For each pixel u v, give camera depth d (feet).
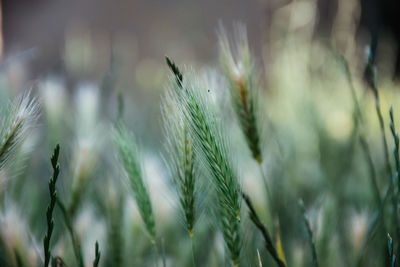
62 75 2.19
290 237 1.65
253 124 1.43
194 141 1.31
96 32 6.15
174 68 1.28
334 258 1.56
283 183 1.73
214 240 1.56
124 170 1.41
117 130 1.45
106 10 6.31
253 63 1.46
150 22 6.34
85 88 1.63
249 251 1.48
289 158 1.92
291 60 2.59
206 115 1.31
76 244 1.38
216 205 1.38
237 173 1.33
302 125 2.25
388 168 1.38
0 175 1.34
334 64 2.34
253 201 1.50
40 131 1.74
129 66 3.62
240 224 1.34
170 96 1.32
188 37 5.56
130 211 1.53
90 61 2.56
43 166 1.78
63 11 5.79
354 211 1.60
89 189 1.62
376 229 1.44
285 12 2.91
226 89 1.45
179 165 1.33
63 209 1.38
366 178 1.79
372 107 2.06
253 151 1.44
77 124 1.59
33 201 1.66
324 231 1.53
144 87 3.24
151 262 1.55
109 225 1.47
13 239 1.42
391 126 1.30
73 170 1.50
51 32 5.58
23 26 5.32
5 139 1.29
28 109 1.31
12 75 1.75
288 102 2.42
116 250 1.46
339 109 2.07
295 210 1.74
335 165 1.81
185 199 1.33
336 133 1.94
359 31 3.00
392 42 3.00
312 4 2.80
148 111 2.87
